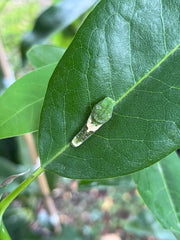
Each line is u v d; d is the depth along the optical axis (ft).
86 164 0.26
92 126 0.26
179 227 0.35
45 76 0.31
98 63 0.25
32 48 0.41
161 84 0.25
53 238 0.76
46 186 0.61
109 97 0.26
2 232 0.24
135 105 0.25
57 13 0.54
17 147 0.64
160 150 0.25
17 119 0.30
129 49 0.24
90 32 0.24
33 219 0.75
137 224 0.79
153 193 0.36
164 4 0.23
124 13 0.24
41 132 0.26
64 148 0.26
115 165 0.26
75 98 0.26
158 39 0.24
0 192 0.26
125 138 0.26
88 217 1.22
